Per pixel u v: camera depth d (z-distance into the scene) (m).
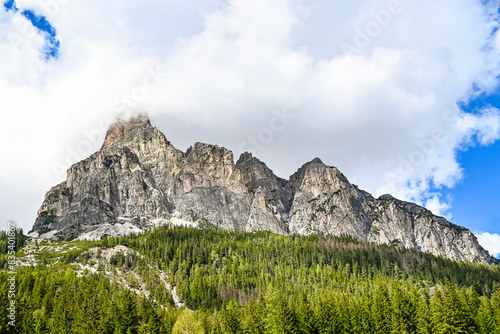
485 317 132.00
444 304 133.88
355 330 136.75
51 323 140.12
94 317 139.75
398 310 138.75
